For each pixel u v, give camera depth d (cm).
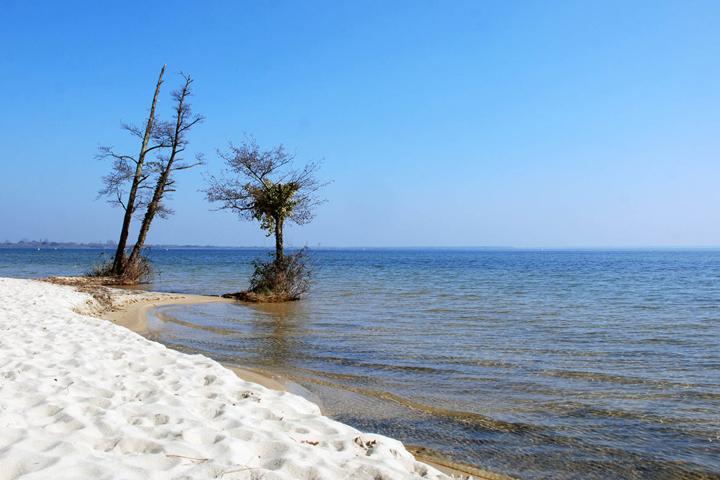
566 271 5622
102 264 3038
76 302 1681
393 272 5212
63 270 4616
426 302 2250
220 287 3042
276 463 438
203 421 544
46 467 371
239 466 412
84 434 461
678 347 1239
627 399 813
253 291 2323
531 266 7238
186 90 2817
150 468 397
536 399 817
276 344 1266
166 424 526
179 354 943
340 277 4253
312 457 461
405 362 1073
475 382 918
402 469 468
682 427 689
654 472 557
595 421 714
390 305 2131
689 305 2178
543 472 556
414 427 692
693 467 568
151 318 1680
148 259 3047
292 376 959
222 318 1720
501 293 2733
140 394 647
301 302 2239
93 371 746
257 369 1005
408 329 1503
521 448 620
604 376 957
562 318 1745
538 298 2461
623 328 1530
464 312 1909
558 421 714
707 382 914
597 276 4575
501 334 1423
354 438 545
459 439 650
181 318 1700
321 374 974
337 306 2092
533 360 1094
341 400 810
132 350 930
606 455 600
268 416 605
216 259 9625
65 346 921
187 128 2838
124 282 2819
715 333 1439
